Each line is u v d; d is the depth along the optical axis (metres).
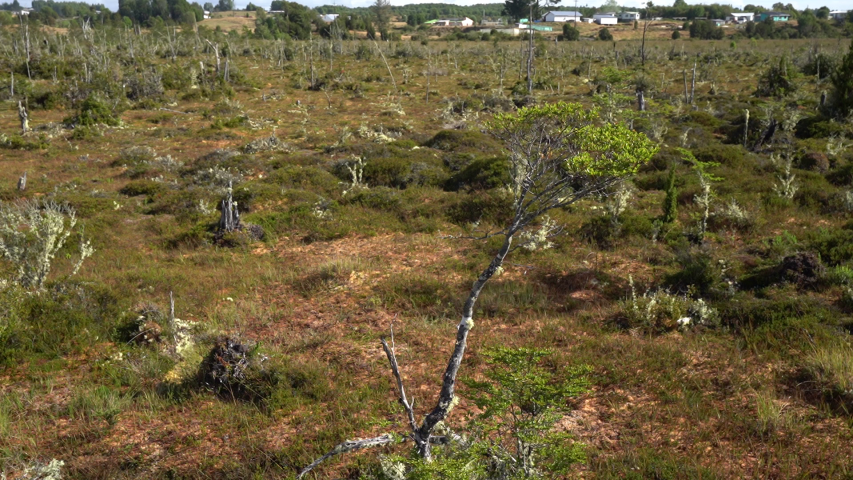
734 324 9.23
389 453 6.34
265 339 9.87
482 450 4.89
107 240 15.66
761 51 78.31
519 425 4.97
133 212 18.58
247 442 6.86
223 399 7.99
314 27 130.00
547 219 14.78
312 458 6.38
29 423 7.45
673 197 13.78
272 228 16.22
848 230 12.21
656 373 7.88
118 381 8.55
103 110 36.09
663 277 11.25
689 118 28.89
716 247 12.79
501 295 11.16
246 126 34.28
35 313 10.23
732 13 161.88
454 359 5.03
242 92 52.03
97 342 9.79
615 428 6.70
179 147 28.83
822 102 30.00
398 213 17.03
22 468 6.48
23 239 11.34
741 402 7.05
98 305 10.73
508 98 40.66
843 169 17.69
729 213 14.11
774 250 11.88
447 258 13.41
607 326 9.61
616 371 7.93
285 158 23.53
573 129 4.84
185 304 11.23
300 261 13.95
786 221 14.19
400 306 11.08
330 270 12.59
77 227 16.11
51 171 24.22
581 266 12.24
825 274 9.98
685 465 5.78
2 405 7.82
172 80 52.94
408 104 43.41
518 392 5.17
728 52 74.31
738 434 6.39
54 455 6.78
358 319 10.55
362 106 42.97
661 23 152.12
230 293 11.91
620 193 14.21
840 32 117.12
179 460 6.64
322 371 8.49
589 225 14.16
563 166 4.97
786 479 5.54
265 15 185.50
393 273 12.62
